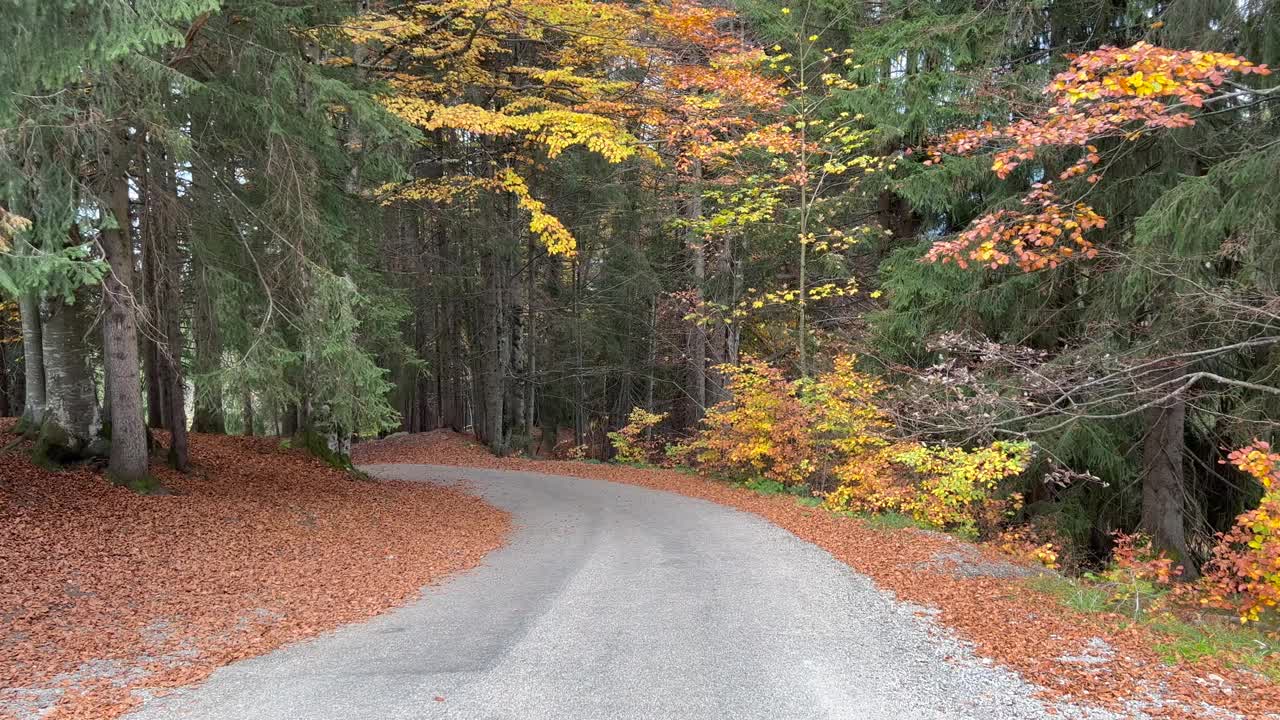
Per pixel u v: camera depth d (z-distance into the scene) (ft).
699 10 49.93
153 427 63.67
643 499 53.16
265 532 36.14
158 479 40.98
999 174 24.03
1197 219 26.78
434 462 83.76
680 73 53.06
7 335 78.43
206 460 51.62
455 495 56.03
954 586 27.20
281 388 37.58
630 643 20.49
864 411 43.47
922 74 42.06
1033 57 41.34
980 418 32.63
